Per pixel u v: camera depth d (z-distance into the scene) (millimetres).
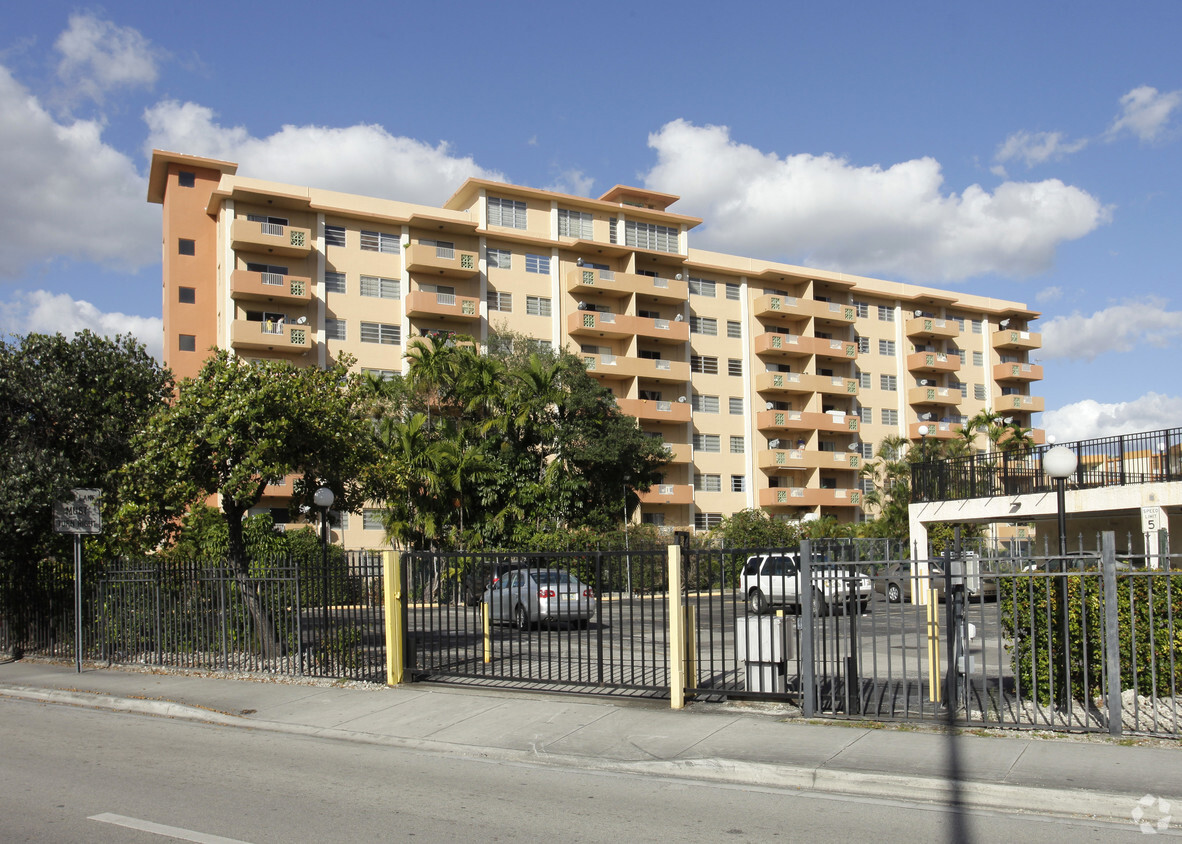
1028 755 7984
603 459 41969
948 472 27719
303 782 7945
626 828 6496
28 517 16375
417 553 13109
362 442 16234
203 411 14227
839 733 9070
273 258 44344
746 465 58594
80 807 7070
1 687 13875
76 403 17312
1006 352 72562
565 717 10352
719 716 10094
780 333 61719
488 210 51406
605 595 13523
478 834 6348
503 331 46125
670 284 55500
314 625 13984
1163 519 19453
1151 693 9391
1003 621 10500
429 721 10484
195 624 14945
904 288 67000
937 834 6312
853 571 9945
